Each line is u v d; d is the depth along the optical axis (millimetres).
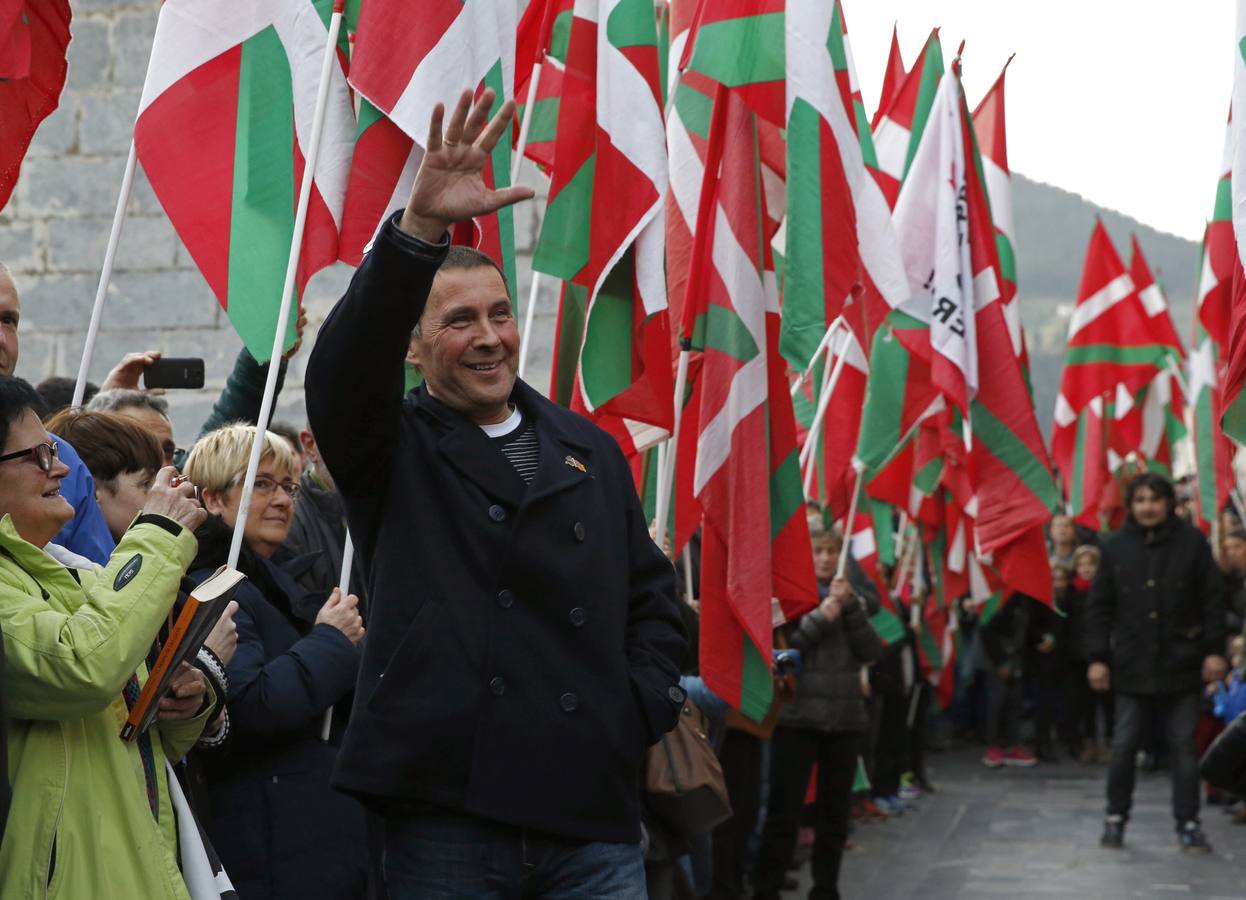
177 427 9555
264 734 3711
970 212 7238
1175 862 8969
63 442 3500
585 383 5055
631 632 3350
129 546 3039
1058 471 17078
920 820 10586
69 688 2873
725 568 5363
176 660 3141
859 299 6309
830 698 7074
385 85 4281
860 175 5629
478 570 3131
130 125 9648
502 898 3104
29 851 2920
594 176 5102
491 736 3055
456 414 3256
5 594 2934
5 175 4039
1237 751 4777
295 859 3721
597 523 3227
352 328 2951
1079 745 14516
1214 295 6754
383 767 3045
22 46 4008
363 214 4375
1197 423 13578
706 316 5523
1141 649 9492
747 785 6738
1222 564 13203
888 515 9406
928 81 7535
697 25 5484
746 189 5480
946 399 8383
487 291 3242
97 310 4262
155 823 3125
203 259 4262
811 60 5434
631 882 3172
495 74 4453
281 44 4391
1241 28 4543
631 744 3178
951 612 11070
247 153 4324
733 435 5363
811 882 8211
